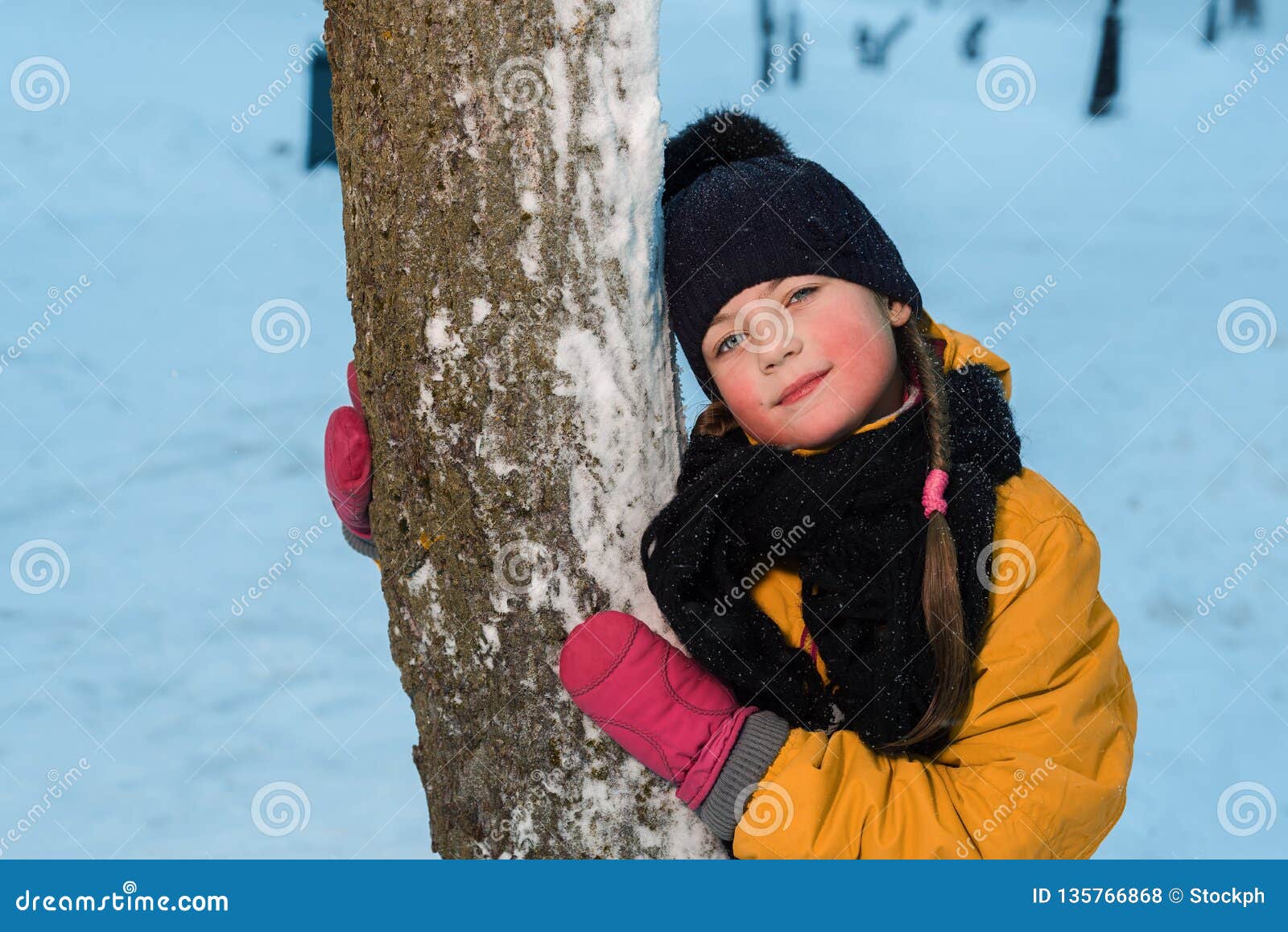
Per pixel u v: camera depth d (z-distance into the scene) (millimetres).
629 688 1565
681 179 1958
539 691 1623
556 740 1622
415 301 1612
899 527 1656
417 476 1658
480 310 1576
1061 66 15992
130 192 11023
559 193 1549
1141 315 8406
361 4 1630
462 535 1629
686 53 13875
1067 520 1711
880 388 1688
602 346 1585
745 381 1686
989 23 17203
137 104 12875
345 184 1727
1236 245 10531
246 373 7156
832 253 1670
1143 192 12070
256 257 9500
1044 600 1632
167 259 9367
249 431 6316
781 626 1759
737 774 1559
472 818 1686
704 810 1580
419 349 1616
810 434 1664
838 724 1695
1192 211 11594
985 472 1705
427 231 1591
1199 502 5422
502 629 1624
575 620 1610
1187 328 8156
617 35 1541
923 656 1609
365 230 1680
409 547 1694
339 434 1783
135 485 5641
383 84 1610
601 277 1571
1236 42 17391
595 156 1548
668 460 1675
